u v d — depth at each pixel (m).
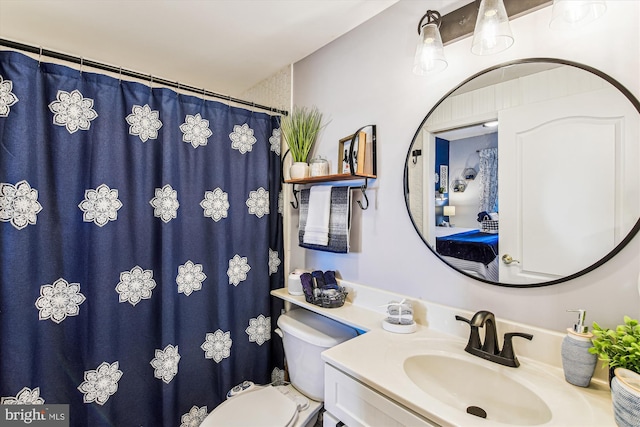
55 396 1.22
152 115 1.48
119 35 1.58
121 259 1.38
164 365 1.47
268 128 1.88
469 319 1.09
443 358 1.02
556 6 0.79
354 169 1.45
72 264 1.28
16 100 1.14
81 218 1.29
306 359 1.44
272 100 2.10
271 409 1.33
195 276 1.58
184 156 1.56
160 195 1.49
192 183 1.58
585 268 0.88
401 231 1.34
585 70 0.88
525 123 0.99
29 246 1.17
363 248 1.51
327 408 1.01
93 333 1.30
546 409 0.77
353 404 0.93
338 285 1.56
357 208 1.53
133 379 1.40
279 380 1.80
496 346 0.97
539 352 0.94
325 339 1.38
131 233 1.41
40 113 1.19
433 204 1.22
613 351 0.71
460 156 1.14
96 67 1.36
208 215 1.64
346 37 1.58
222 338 1.67
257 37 1.62
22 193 1.15
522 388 0.86
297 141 1.74
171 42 1.65
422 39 1.09
